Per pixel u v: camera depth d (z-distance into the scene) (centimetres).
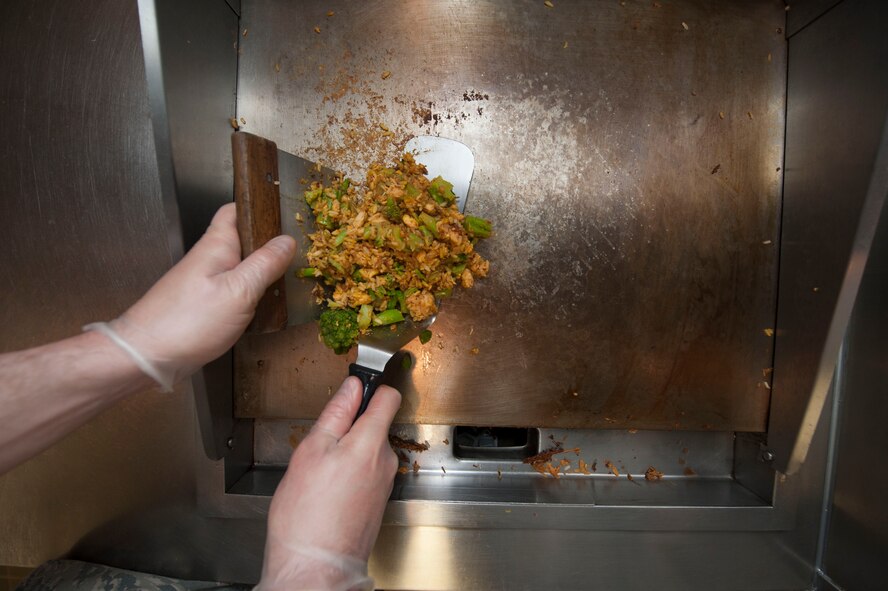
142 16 46
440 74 60
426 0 60
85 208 63
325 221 55
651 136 61
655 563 66
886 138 49
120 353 43
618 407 62
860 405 63
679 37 61
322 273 55
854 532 63
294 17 60
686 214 61
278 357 61
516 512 60
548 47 61
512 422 62
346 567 45
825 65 55
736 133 61
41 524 66
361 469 47
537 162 61
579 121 61
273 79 60
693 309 62
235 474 62
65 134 62
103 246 63
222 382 59
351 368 52
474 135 61
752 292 62
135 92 62
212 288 45
